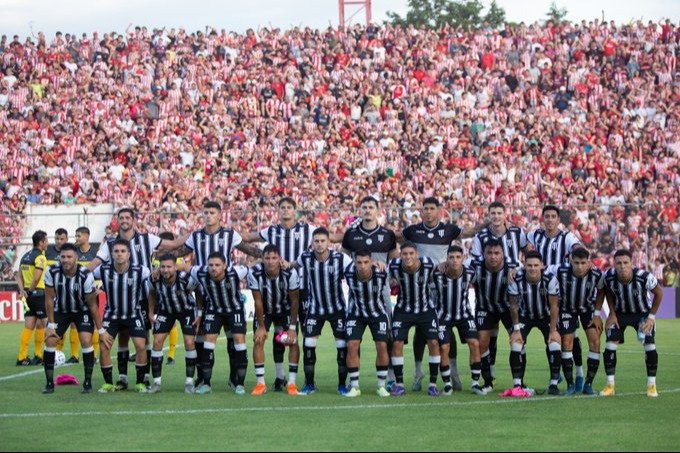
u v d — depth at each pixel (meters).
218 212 31.83
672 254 66.06
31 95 84.00
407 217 62.28
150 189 72.81
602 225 64.31
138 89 84.88
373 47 88.81
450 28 92.44
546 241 32.00
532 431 22.92
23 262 39.19
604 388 30.53
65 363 39.19
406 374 35.16
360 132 80.25
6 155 77.44
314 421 24.38
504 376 34.41
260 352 30.20
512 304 29.38
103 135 79.44
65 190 74.00
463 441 21.67
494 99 84.94
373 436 22.27
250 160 76.88
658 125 80.25
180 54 87.62
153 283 30.19
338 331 30.14
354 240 30.94
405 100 83.62
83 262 39.31
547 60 87.00
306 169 75.81
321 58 88.00
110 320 30.42
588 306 29.45
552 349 29.42
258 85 84.75
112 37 88.56
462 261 29.28
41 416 25.25
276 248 29.83
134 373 35.56
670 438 22.08
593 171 75.12
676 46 88.25
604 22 89.94
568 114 82.31
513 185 71.00
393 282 29.53
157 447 21.08
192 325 30.23
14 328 59.41
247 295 59.56
